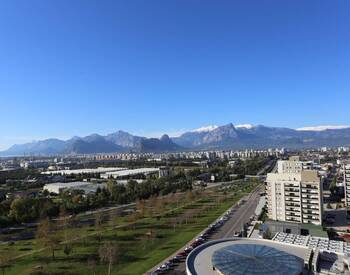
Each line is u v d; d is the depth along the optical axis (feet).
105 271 425.69
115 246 492.54
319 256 365.61
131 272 420.36
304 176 654.12
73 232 607.37
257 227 643.04
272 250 357.41
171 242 550.77
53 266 444.96
